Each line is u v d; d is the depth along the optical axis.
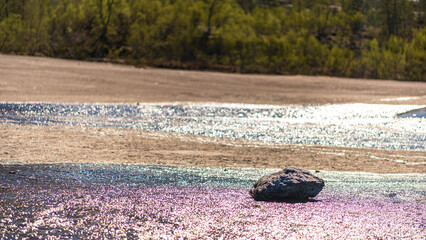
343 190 5.75
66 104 15.60
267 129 12.84
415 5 115.19
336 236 3.83
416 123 15.05
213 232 3.82
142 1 58.09
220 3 65.75
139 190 5.25
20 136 9.27
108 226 3.85
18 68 24.53
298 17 98.94
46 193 4.84
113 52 48.72
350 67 61.28
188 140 10.28
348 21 108.25
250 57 59.72
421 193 5.67
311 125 14.08
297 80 34.16
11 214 4.02
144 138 10.20
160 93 21.56
